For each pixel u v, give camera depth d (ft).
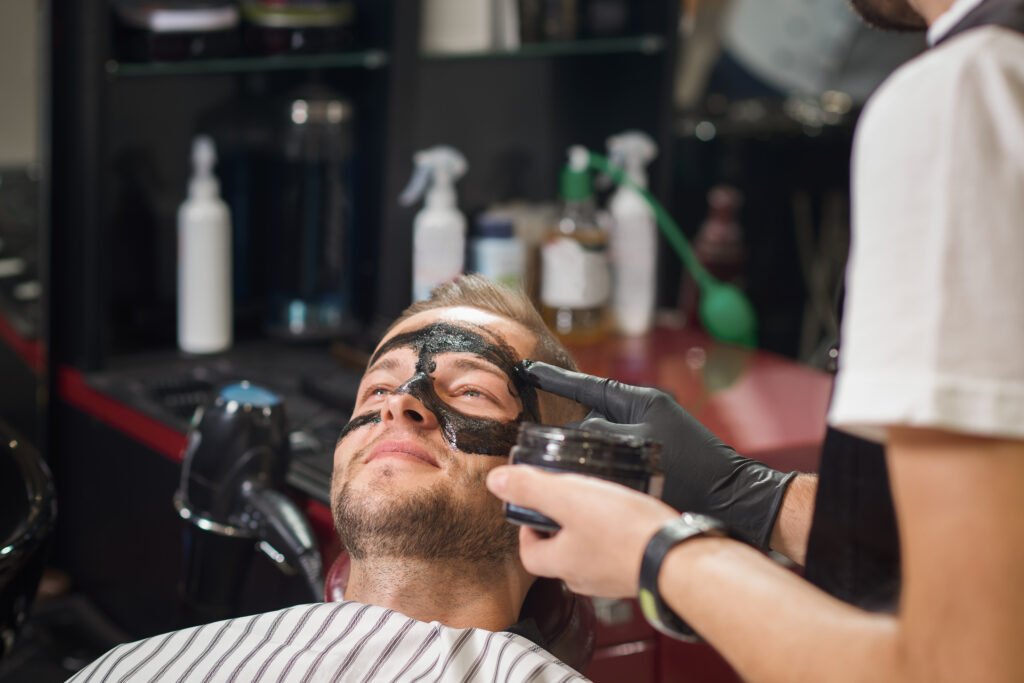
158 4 6.54
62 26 6.49
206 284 7.13
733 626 2.54
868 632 2.42
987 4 2.59
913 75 2.44
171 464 5.94
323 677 3.64
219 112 7.30
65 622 6.82
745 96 8.88
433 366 4.06
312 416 6.05
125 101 6.97
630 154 7.86
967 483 2.29
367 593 3.94
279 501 4.57
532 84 8.23
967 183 2.31
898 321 2.35
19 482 4.60
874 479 3.02
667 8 7.89
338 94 7.29
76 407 6.82
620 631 5.37
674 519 2.72
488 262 7.45
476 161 8.13
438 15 7.15
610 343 7.92
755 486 3.59
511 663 3.52
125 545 6.50
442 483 3.82
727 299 7.94
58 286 6.88
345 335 7.47
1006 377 2.27
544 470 3.01
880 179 2.41
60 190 6.74
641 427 3.59
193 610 4.86
